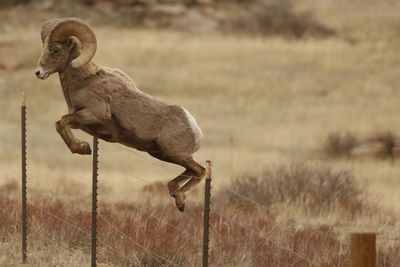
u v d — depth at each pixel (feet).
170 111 94.27
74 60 91.35
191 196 190.19
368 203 180.55
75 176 258.98
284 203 173.47
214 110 488.02
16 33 636.07
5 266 115.85
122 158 340.59
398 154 358.43
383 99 518.37
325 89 539.29
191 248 123.65
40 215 135.74
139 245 120.26
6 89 506.48
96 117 92.12
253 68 576.20
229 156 343.46
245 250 122.31
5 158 332.39
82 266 115.14
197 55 598.34
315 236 135.03
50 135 405.80
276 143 399.85
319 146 391.24
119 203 167.63
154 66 570.87
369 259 85.30
